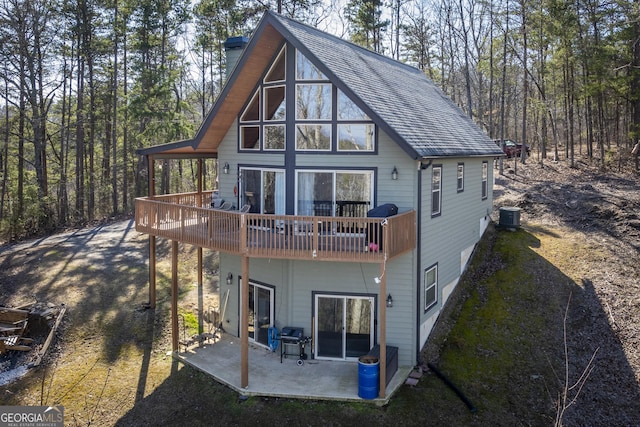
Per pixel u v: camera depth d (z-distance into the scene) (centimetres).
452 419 1055
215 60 3897
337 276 1284
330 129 1295
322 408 1092
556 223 2041
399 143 1159
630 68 2497
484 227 1995
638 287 1466
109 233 2650
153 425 1047
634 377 1150
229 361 1304
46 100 3112
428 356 1305
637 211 1886
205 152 1770
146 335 1457
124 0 3061
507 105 4631
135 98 2933
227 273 1509
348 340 1299
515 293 1537
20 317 1480
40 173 2864
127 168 3544
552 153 3488
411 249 1217
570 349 1274
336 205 1307
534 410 1080
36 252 2231
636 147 2522
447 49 4306
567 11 2539
